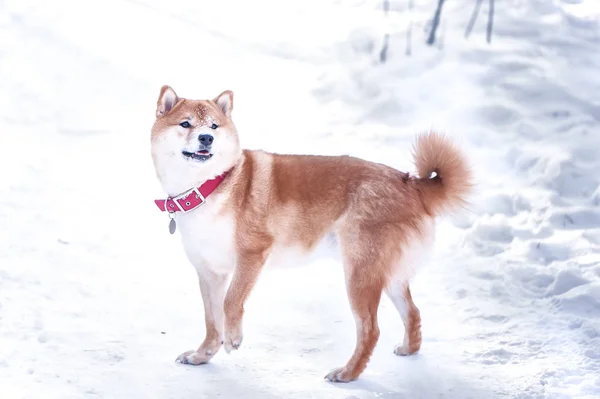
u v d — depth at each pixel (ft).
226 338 14.14
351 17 39.01
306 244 14.79
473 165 14.88
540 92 30.19
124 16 37.55
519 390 13.57
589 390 13.34
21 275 18.01
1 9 36.29
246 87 32.65
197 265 14.75
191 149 13.79
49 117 29.58
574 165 24.70
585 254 19.84
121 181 25.16
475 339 15.87
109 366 14.28
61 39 34.68
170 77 33.06
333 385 13.78
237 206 14.23
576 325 16.24
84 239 20.76
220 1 41.06
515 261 19.75
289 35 37.42
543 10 37.24
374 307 14.08
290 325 16.62
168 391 13.41
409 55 33.68
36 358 14.33
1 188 23.43
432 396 13.38
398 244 14.21
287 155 15.21
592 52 33.50
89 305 17.02
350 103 31.24
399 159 26.43
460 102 29.89
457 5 38.32
